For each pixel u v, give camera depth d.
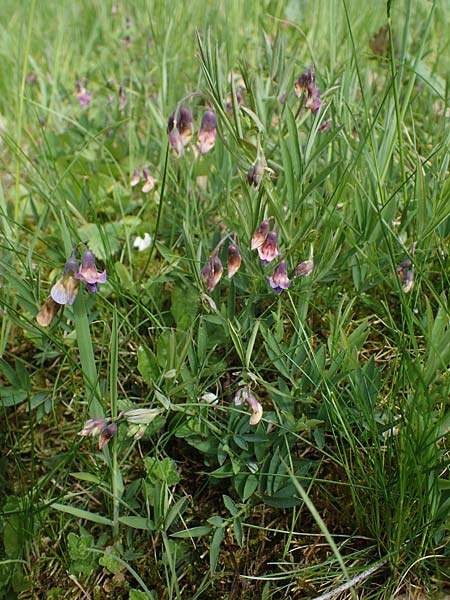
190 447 0.27
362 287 0.29
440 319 0.21
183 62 0.51
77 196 0.38
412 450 0.21
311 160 0.26
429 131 0.40
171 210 0.35
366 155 0.30
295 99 0.33
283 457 0.24
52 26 0.69
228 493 0.25
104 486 0.25
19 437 0.27
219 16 0.53
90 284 0.22
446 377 0.22
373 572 0.22
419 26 0.50
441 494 0.22
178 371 0.24
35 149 0.40
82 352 0.22
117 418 0.21
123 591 0.23
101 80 0.58
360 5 0.56
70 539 0.23
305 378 0.25
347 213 0.31
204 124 0.27
